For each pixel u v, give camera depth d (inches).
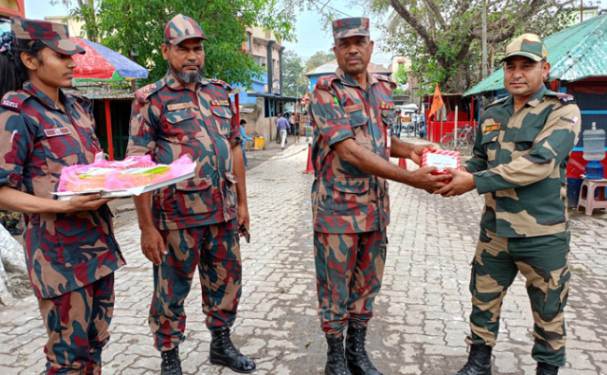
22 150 82.2
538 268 106.0
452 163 107.4
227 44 470.0
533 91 104.0
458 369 128.6
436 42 778.2
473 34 730.8
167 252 114.8
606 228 273.3
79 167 83.1
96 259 91.9
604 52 291.4
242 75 517.0
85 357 94.4
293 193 414.9
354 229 112.2
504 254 110.7
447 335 147.5
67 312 89.4
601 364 129.2
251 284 191.3
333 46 111.7
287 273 204.2
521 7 703.7
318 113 109.2
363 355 123.6
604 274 200.4
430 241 253.4
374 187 114.2
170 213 112.2
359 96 111.3
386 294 179.6
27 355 136.3
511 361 131.6
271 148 951.0
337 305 115.9
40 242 87.2
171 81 111.8
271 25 528.1
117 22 441.7
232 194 120.5
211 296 126.6
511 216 106.0
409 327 152.9
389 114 117.6
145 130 111.0
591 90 307.0
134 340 144.6
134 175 81.4
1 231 195.9
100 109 495.8
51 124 86.4
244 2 484.7
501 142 108.8
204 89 116.9
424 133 1139.3
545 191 103.7
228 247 121.8
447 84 831.7
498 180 101.6
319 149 115.6
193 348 140.4
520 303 169.9
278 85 1701.5
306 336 147.9
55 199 86.1
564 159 104.9
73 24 770.8
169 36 107.7
